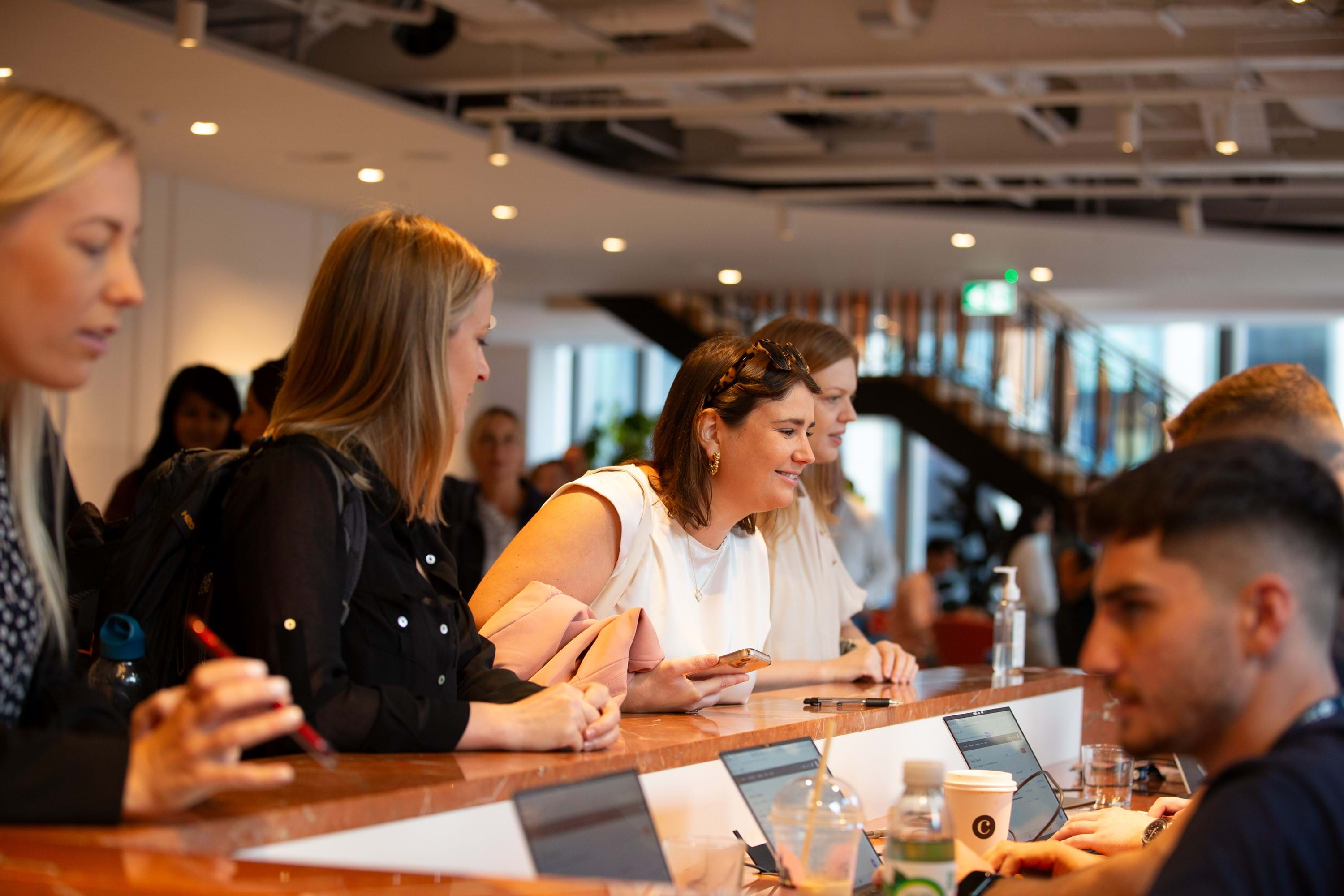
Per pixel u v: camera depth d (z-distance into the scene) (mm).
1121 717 1242
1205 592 1166
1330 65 5746
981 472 11641
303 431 1680
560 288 12367
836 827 1565
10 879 1071
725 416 2355
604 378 15953
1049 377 11727
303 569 1563
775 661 2912
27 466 1422
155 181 8203
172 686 1691
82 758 1167
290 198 8930
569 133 8266
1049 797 2318
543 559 2221
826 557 3172
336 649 1577
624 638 2070
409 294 1732
